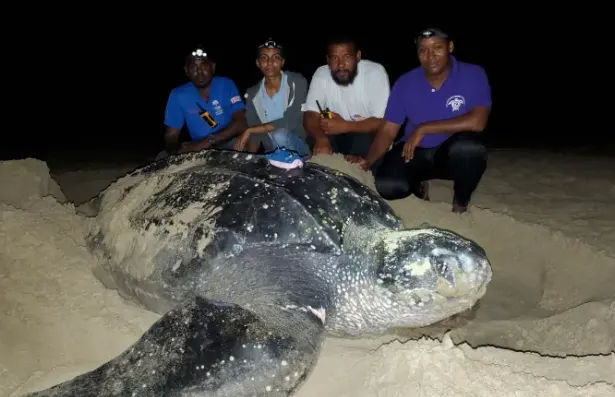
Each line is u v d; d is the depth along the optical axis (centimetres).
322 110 421
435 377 189
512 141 765
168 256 243
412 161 402
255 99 441
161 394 169
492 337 262
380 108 420
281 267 228
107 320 231
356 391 196
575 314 263
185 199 258
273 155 266
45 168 351
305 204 237
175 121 480
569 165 585
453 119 374
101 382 176
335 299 231
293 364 182
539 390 184
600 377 200
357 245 231
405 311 218
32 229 272
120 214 280
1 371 204
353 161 380
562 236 348
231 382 173
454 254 209
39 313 231
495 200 455
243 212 238
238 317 193
